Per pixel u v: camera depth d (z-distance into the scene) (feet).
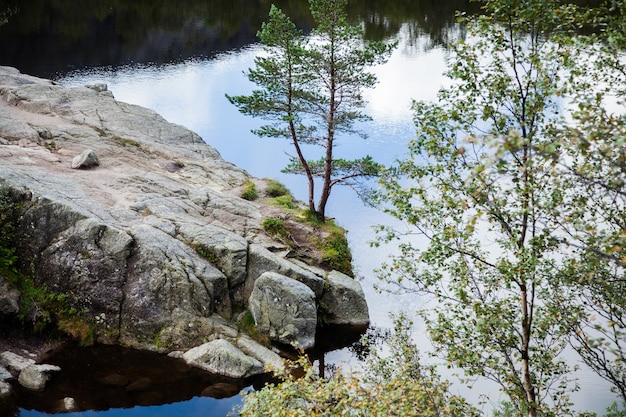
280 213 112.78
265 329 86.89
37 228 87.30
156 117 150.71
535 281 40.14
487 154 38.78
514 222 44.73
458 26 316.19
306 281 92.79
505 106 44.86
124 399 72.64
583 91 43.34
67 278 85.40
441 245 43.09
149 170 119.55
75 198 94.07
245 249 93.45
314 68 109.91
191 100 210.59
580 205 40.27
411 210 44.29
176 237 93.45
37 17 311.68
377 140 170.30
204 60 266.16
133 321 84.23
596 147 31.48
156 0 384.06
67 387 73.87
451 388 72.02
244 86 229.25
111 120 140.26
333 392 41.60
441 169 44.42
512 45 44.91
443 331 46.60
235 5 380.58
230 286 91.09
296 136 116.06
